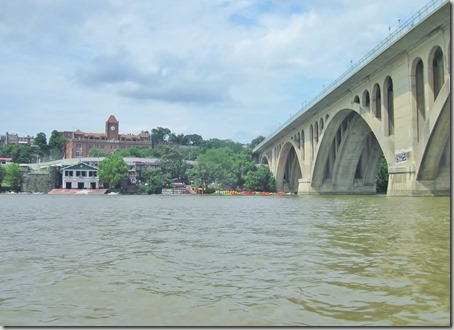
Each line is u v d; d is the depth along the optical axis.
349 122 53.69
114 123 167.12
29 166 128.12
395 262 7.73
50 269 7.97
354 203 31.44
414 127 33.00
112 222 18.78
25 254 9.77
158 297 5.83
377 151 58.06
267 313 5.03
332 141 57.69
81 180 105.62
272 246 10.16
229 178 96.06
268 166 100.94
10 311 5.34
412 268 7.18
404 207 23.08
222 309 5.23
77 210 30.08
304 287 6.14
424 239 10.56
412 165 32.88
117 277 7.15
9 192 106.81
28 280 7.07
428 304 5.19
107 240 12.13
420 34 30.44
